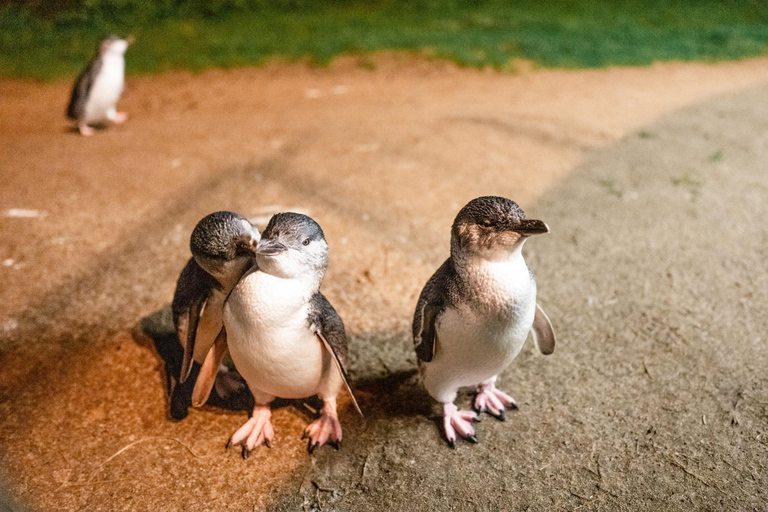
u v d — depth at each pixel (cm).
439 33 275
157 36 272
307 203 130
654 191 134
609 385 82
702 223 121
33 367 88
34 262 112
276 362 66
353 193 135
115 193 138
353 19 294
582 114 186
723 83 224
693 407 78
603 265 108
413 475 71
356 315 97
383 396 82
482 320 63
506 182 140
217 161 154
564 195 134
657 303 98
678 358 86
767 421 76
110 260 112
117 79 177
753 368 84
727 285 101
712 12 309
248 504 69
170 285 105
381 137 166
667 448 73
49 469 73
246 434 76
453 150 157
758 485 68
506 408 80
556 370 85
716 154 149
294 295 64
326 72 242
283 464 73
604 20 298
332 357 71
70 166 153
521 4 314
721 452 72
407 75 238
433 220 125
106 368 88
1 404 82
